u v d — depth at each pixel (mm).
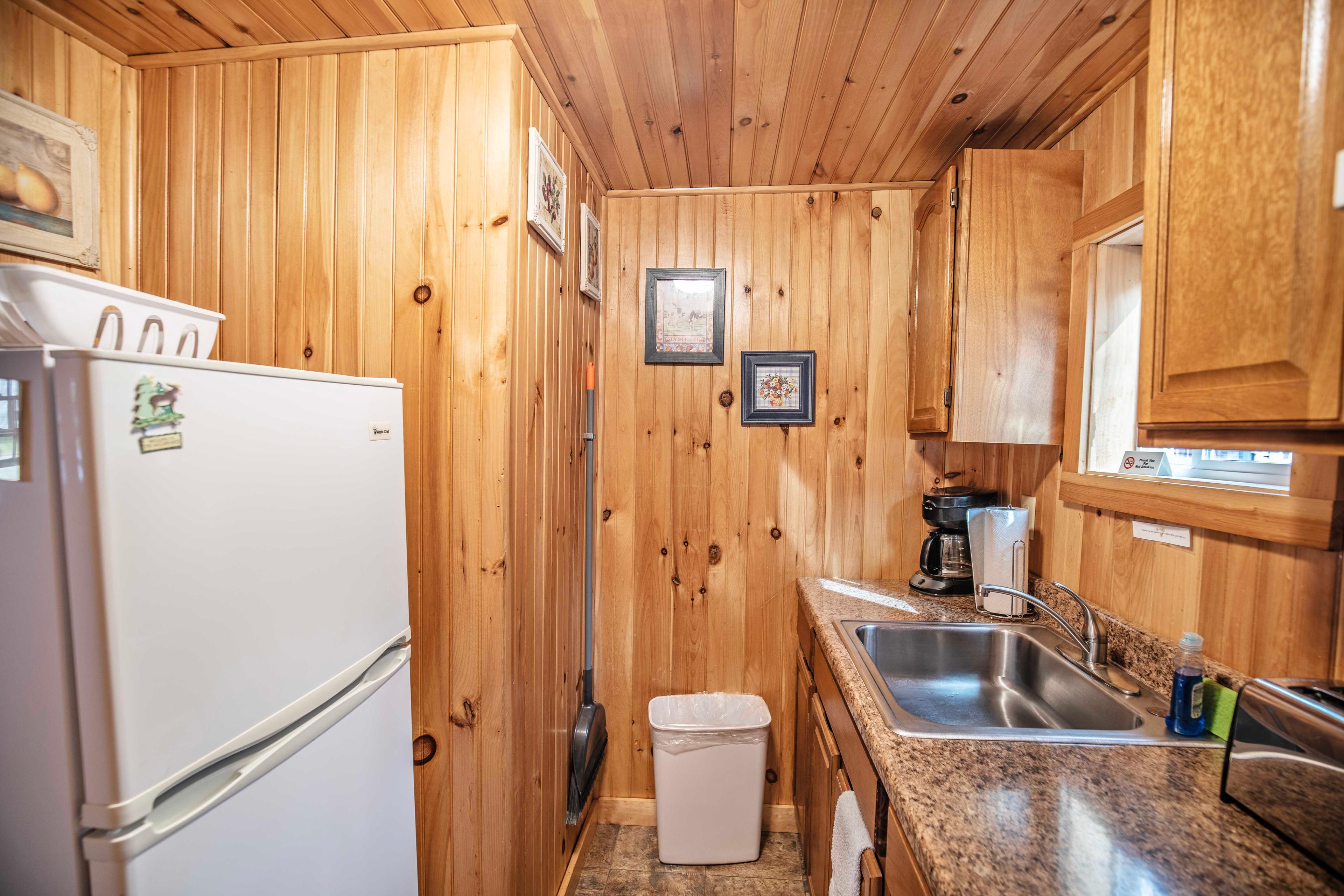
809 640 1791
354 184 1277
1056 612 1373
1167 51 774
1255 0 630
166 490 656
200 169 1322
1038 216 1497
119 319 850
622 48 1294
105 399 597
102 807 606
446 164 1250
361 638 985
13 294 750
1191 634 1000
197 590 691
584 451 1991
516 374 1308
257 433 775
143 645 631
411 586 1270
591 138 1736
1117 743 961
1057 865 683
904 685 1515
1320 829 683
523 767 1402
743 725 2014
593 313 2043
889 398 2039
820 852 1490
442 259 1255
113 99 1301
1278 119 598
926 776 866
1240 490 972
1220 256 680
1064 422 1500
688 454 2111
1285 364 590
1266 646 947
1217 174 686
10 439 605
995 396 1517
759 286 2074
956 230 1549
